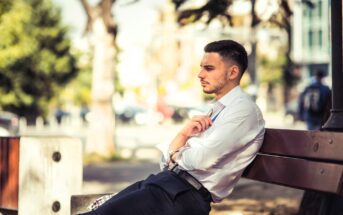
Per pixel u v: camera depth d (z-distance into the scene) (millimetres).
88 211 5281
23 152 7098
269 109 79812
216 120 5012
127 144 32656
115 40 24281
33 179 7008
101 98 24016
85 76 64188
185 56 87562
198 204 4879
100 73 24031
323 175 4574
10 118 30266
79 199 6242
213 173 4930
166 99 86188
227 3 10930
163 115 67000
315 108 18266
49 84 37000
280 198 11656
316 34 78000
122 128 56875
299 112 18750
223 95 5133
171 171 4996
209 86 5117
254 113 5012
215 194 4957
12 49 29922
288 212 10359
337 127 5500
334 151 4566
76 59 38844
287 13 11617
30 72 35469
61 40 37875
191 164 4879
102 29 24141
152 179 4977
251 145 5043
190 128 5066
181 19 11148
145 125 66438
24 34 30906
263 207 10812
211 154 4875
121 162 21984
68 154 7016
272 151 5152
